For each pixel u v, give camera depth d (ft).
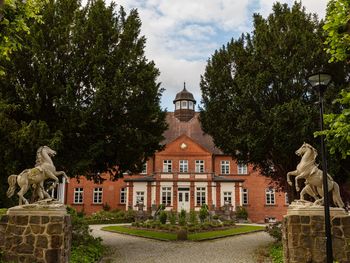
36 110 54.34
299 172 39.99
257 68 61.62
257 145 58.34
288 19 61.67
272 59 58.70
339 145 32.60
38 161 40.14
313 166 39.91
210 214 117.60
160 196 142.82
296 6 62.95
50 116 57.00
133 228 94.94
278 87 58.75
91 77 57.62
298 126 54.19
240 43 67.41
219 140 67.21
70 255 40.68
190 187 143.64
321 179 39.29
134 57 61.36
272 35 61.41
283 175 66.18
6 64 53.72
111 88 57.06
